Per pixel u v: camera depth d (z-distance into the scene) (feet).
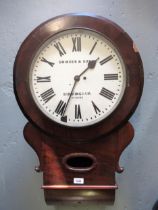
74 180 2.93
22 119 3.44
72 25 2.87
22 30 3.41
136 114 3.38
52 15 3.38
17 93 2.87
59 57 2.86
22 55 2.87
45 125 2.87
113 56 2.84
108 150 2.92
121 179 3.42
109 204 3.05
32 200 3.47
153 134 3.38
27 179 3.46
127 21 3.34
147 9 3.33
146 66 3.35
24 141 3.45
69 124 2.82
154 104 3.36
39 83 2.86
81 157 3.00
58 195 2.96
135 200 3.42
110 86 2.84
